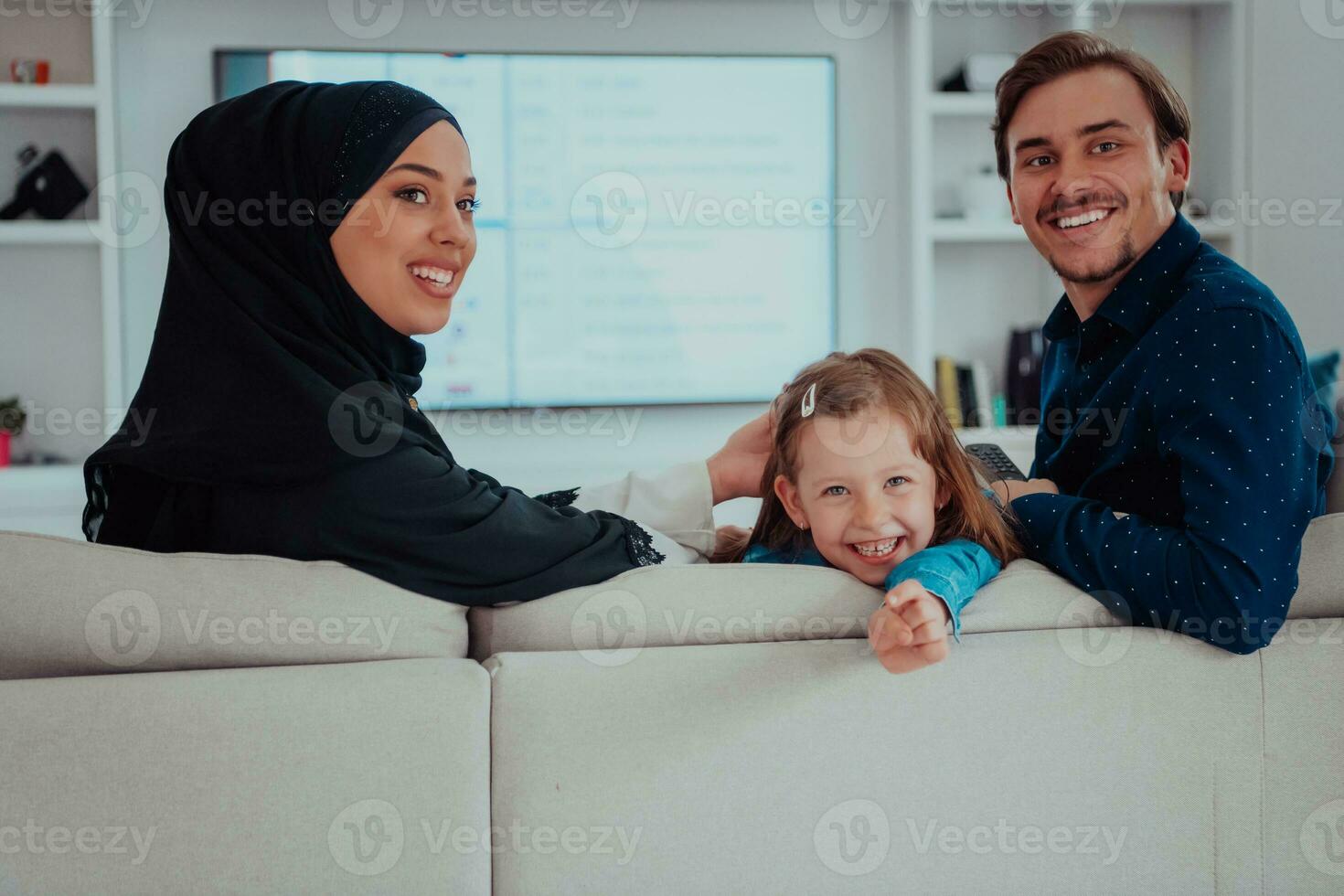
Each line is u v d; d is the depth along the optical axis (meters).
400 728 0.93
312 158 1.20
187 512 1.11
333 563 1.00
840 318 4.40
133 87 3.97
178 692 0.91
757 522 1.27
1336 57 3.44
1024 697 1.00
